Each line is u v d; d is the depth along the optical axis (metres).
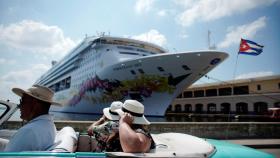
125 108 2.58
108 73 28.72
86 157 2.21
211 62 22.55
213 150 2.67
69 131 3.01
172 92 25.23
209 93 55.53
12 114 3.56
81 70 38.44
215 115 50.50
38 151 2.23
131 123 2.50
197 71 23.20
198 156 2.38
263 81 43.53
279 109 34.97
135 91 26.59
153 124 10.38
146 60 24.33
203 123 10.99
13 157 2.13
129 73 26.14
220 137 11.17
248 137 11.59
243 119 43.34
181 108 63.88
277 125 12.04
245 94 46.53
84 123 9.66
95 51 32.88
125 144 2.30
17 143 2.35
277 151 9.20
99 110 33.41
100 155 2.23
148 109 26.64
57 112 52.12
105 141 2.91
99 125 3.23
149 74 24.81
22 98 2.72
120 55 30.38
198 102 57.84
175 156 2.30
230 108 49.41
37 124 2.48
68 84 45.62
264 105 43.50
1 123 3.51
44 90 2.65
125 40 31.56
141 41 32.38
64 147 2.38
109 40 31.34
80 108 39.09
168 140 3.06
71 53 46.34
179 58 22.91
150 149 2.50
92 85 32.75
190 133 10.75
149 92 25.77
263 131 11.84
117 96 28.50
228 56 22.64
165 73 24.09
